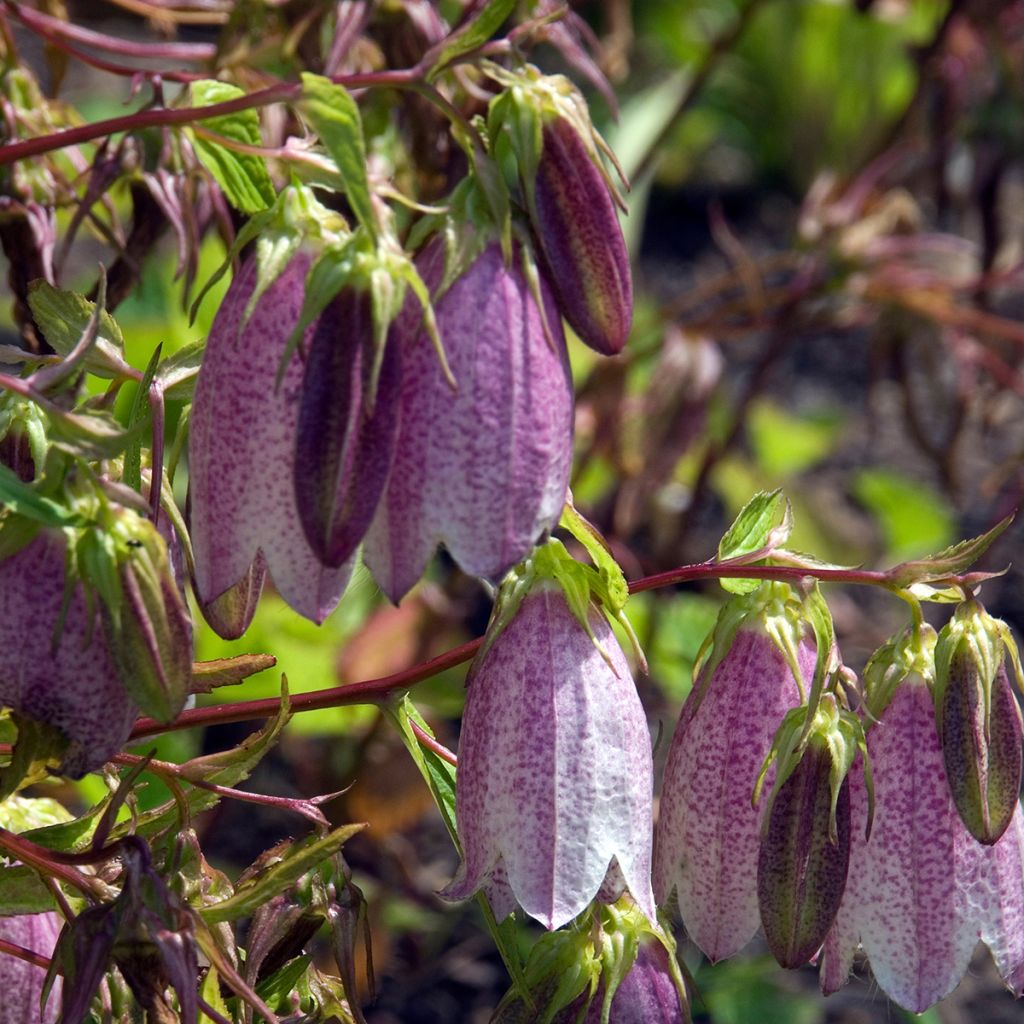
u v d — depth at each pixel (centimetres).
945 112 142
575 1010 81
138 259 89
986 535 78
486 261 74
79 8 103
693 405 129
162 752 107
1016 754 78
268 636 118
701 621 144
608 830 77
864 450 202
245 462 74
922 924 79
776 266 139
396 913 132
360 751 121
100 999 79
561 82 75
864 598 176
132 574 73
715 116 254
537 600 78
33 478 78
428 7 92
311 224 75
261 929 80
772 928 78
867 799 79
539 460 74
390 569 74
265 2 91
